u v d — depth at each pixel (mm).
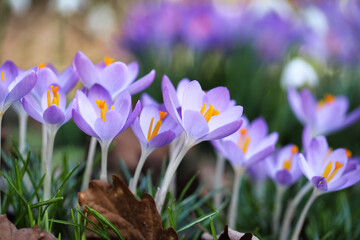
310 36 1165
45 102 526
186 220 631
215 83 1146
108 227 536
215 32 1107
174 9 1143
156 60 1144
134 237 536
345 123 689
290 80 1004
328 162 551
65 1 1274
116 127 511
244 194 665
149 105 531
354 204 692
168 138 521
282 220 655
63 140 921
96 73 543
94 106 524
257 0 1247
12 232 520
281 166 608
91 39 1818
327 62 1193
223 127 503
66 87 561
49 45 1705
